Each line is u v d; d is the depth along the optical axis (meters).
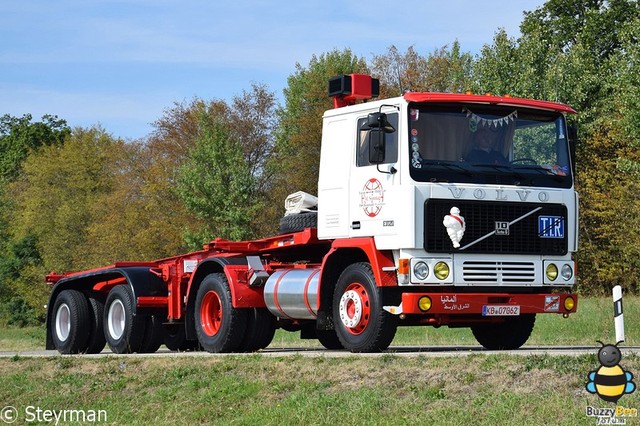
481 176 13.15
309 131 54.31
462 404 9.90
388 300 13.22
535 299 13.39
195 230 50.38
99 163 67.25
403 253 12.90
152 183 54.41
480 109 13.34
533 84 43.66
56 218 65.25
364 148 13.55
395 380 10.91
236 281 15.30
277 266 15.56
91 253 58.12
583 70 45.19
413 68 55.94
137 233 54.47
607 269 44.31
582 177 44.59
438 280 12.86
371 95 14.48
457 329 24.48
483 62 44.69
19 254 69.81
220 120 49.03
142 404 12.45
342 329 13.71
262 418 10.61
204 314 15.99
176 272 17.27
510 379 10.30
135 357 14.75
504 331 15.20
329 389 11.17
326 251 14.98
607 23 55.59
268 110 57.53
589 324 23.03
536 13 60.44
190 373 13.12
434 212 12.88
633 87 35.22
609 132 43.38
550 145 13.75
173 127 59.03
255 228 48.44
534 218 13.41
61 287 19.53
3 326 68.75
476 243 13.03
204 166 46.16
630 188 43.41
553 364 10.45
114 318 18.11
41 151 78.88
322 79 58.44
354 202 13.62
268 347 18.67
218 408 11.46
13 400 13.72
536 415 9.22
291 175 53.56
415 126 12.98
